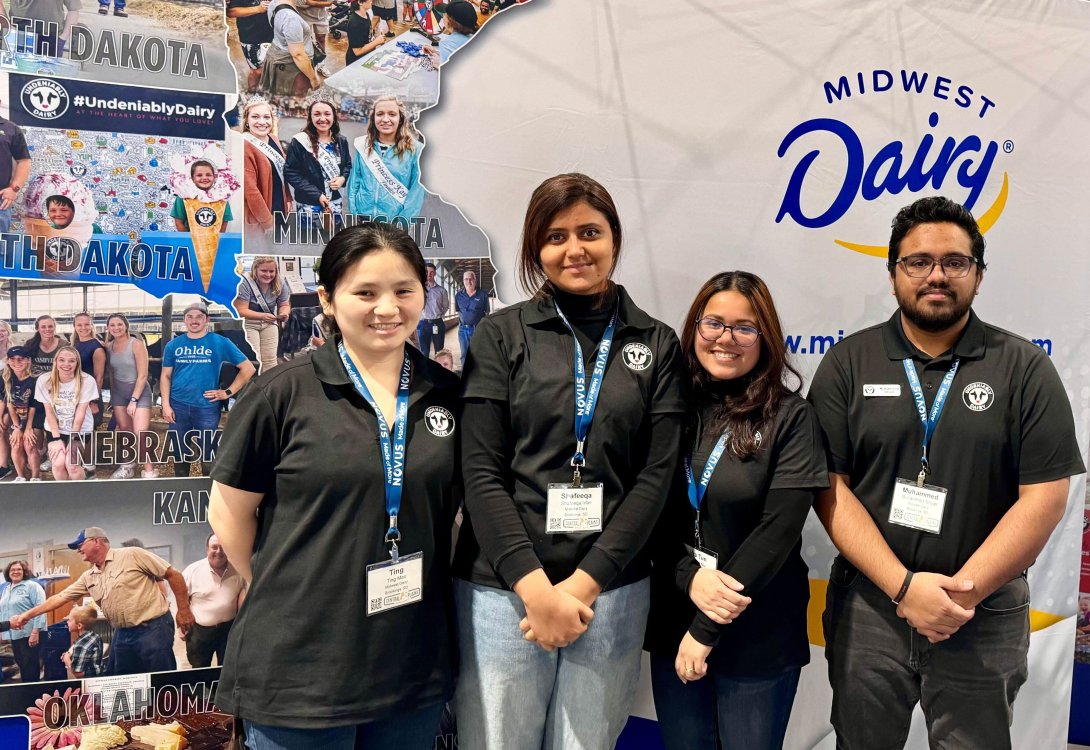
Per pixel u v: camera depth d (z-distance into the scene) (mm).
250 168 1765
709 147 1967
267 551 1328
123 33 1690
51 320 1693
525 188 1892
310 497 1296
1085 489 2164
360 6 1790
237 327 1778
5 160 1648
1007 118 2090
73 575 1734
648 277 1965
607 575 1363
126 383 1737
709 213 1978
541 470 1410
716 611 1432
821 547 2076
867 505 1614
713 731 1623
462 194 1866
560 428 1403
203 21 1727
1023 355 1543
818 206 2027
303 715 1275
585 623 1364
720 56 1956
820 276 2041
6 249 1659
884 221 2057
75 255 1694
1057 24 2086
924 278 1501
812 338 2051
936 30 2041
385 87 1813
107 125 1694
